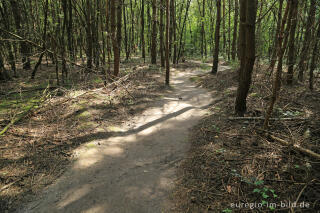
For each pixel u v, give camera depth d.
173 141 4.60
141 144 4.50
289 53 6.91
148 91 8.37
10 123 4.65
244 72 5.09
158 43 18.59
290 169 3.18
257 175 3.15
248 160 3.52
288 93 6.21
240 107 5.36
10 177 3.22
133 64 14.62
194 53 27.52
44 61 14.29
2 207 2.72
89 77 9.68
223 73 10.87
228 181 3.11
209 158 3.75
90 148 4.21
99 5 10.95
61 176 3.38
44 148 4.04
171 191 3.09
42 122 5.07
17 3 9.57
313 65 6.28
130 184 3.25
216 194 2.93
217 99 7.18
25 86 7.92
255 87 7.13
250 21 4.62
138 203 2.87
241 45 5.32
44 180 3.25
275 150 3.66
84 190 3.10
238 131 4.53
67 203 2.86
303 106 5.27
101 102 6.68
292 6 3.30
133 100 7.21
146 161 3.88
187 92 8.59
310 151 3.35
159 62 17.66
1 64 8.26
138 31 23.44
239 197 2.83
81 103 6.40
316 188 2.80
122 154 4.11
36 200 2.89
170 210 2.74
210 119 5.52
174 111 6.36
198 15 25.45
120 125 5.37
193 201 2.85
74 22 12.95
